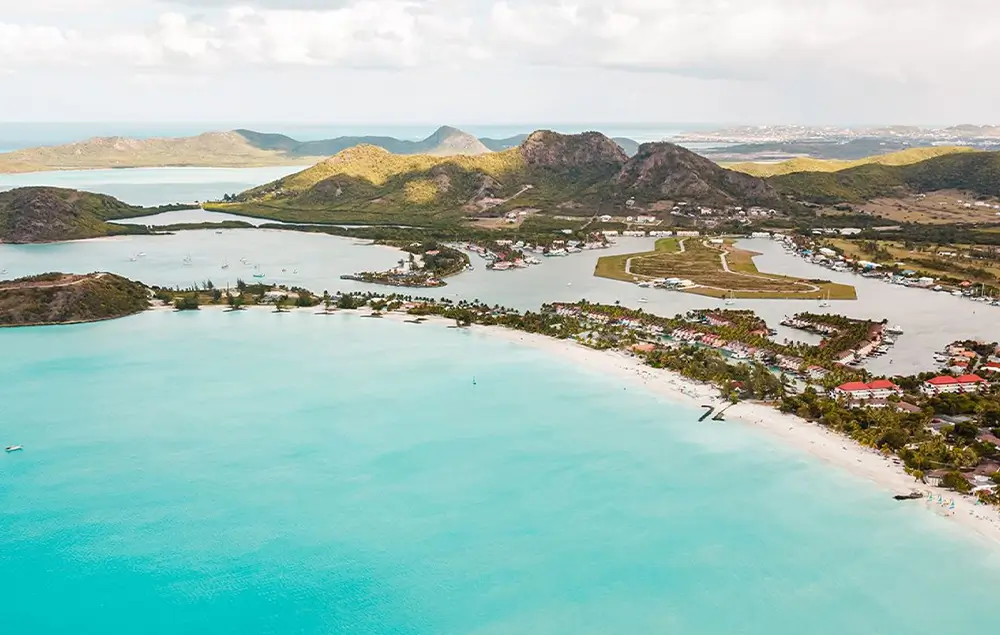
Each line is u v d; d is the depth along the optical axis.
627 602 152.00
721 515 180.00
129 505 186.00
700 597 153.12
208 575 160.62
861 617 146.50
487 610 150.25
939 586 154.25
